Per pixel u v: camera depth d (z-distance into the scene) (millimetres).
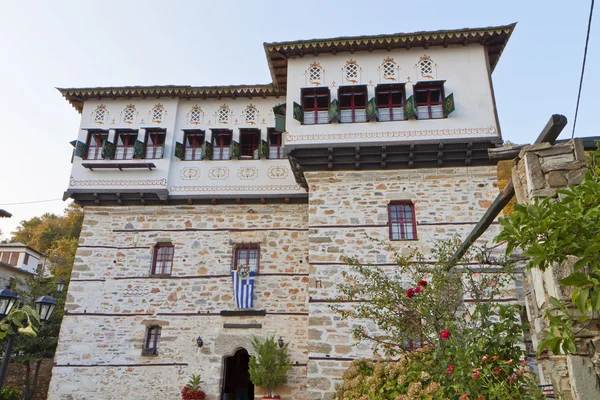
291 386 13992
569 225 3947
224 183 16094
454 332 6742
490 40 14578
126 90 16672
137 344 14742
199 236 15891
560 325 4219
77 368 14555
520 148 6195
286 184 15953
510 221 4621
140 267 15602
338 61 14945
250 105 17016
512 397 5551
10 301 8094
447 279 8281
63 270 27688
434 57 14695
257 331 14664
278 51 14922
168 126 16672
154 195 15875
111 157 16281
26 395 18578
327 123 14250
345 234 13562
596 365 4473
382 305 8656
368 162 14125
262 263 15438
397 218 13812
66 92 16594
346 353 12242
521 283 11766
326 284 13031
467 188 13758
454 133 13695
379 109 14516
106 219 16203
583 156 5281
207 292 15180
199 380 14188
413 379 7438
